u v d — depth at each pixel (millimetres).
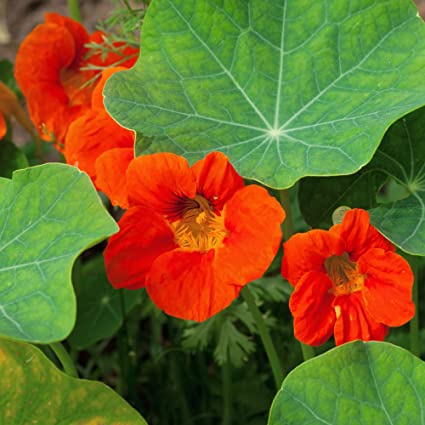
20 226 504
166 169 502
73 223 490
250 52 549
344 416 498
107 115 542
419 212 524
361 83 534
